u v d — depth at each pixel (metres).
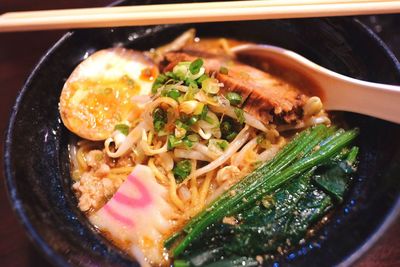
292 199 0.18
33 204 0.16
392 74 0.19
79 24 0.21
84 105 0.21
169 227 0.18
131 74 0.23
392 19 0.27
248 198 0.18
